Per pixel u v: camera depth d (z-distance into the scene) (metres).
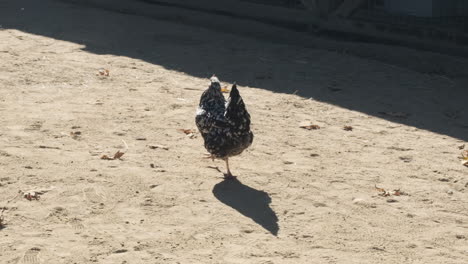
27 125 10.65
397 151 10.48
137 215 7.92
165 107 11.91
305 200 8.58
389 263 7.12
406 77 14.73
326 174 9.46
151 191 8.58
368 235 7.75
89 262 6.82
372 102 12.88
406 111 12.43
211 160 9.76
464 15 17.69
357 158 10.12
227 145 8.70
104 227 7.59
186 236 7.46
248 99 12.67
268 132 11.01
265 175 9.31
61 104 11.78
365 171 9.64
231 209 8.20
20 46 15.66
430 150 10.56
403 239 7.70
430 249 7.50
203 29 18.73
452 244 7.65
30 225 7.54
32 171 8.95
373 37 17.58
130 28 18.36
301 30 18.66
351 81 14.27
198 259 6.98
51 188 8.48
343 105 12.62
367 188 9.07
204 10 20.47
